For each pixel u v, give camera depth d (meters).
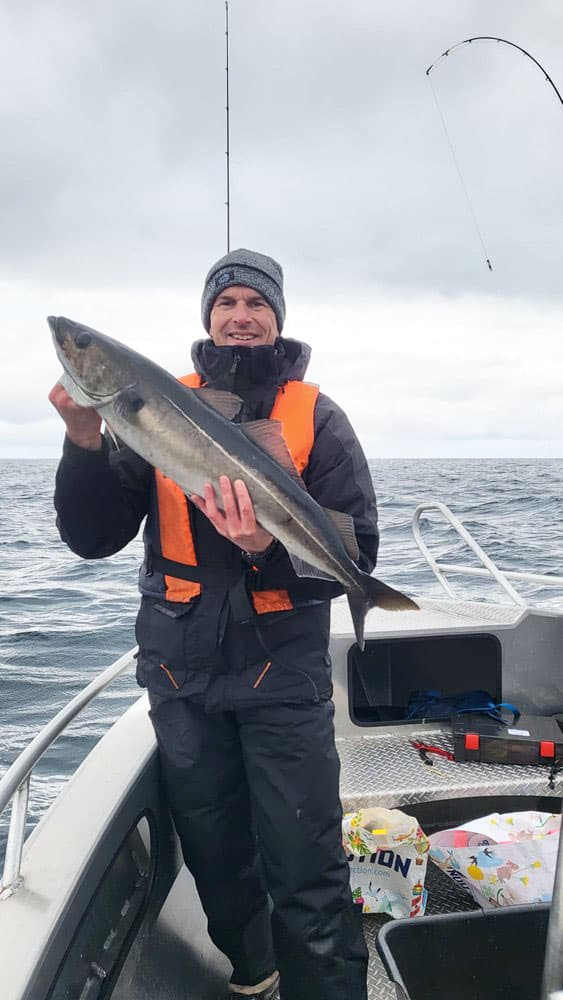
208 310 2.16
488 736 3.00
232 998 2.30
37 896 1.62
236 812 2.04
